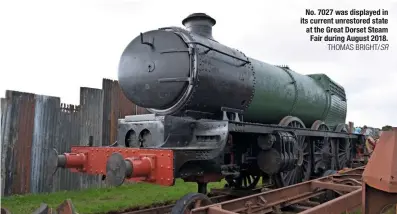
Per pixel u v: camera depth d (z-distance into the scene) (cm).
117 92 1113
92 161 584
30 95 904
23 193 886
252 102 729
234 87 656
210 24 681
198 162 566
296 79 933
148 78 606
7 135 858
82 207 755
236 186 859
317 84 1093
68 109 981
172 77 581
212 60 605
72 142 986
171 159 479
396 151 380
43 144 927
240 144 727
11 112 866
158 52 603
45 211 429
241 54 724
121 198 893
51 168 564
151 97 605
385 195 394
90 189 1023
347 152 1180
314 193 651
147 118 578
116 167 464
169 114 593
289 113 889
